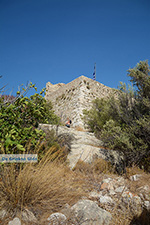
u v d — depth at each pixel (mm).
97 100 14234
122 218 2492
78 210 2516
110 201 2928
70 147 5680
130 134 5148
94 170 4621
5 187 2623
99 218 2379
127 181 3893
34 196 2611
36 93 4199
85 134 7746
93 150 5496
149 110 5398
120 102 6496
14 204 2432
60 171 3600
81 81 19453
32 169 3193
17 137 3361
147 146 4680
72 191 3115
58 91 23594
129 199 2975
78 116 16234
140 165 4867
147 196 3102
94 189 3484
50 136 5332
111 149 5508
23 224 2160
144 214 2539
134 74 5953
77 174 4219
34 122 4172
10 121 3471
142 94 5797
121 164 4973
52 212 2518
